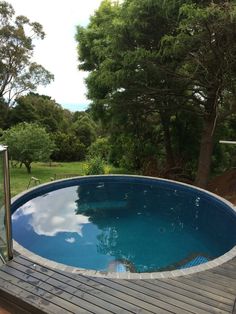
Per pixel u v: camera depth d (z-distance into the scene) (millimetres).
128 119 12289
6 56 23516
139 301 2762
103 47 11102
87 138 25375
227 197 9562
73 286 2967
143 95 10438
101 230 6652
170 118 13016
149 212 7891
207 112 10695
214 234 6621
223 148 13523
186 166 13750
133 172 14188
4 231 3297
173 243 6023
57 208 7906
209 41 8078
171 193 9312
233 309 2639
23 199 7566
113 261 5273
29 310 2697
